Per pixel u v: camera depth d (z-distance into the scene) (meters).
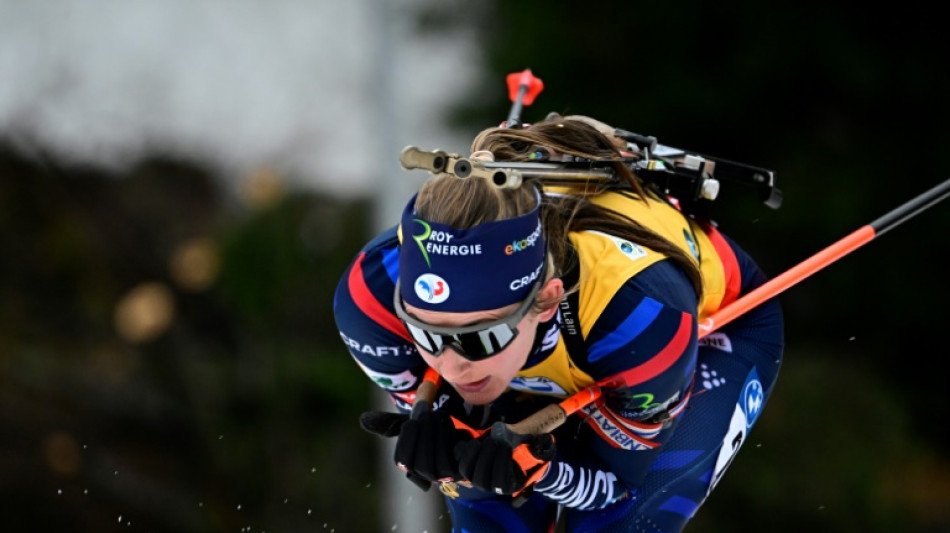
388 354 9.52
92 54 37.75
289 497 29.36
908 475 30.06
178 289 32.22
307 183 34.34
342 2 39.50
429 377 9.38
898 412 29.73
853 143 28.86
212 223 34.28
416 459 8.38
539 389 9.85
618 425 9.36
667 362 8.81
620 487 9.93
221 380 30.59
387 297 9.23
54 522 28.95
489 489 8.21
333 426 30.12
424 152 8.00
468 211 7.96
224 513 29.53
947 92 28.36
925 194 11.45
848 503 27.84
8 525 28.77
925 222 29.02
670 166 10.44
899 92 28.28
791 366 29.91
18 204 33.78
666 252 9.17
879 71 27.97
